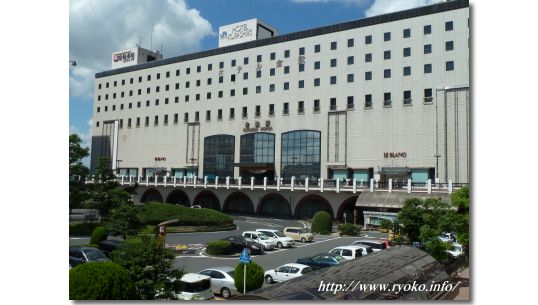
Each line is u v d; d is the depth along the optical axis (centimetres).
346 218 4994
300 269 1978
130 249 1330
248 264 1783
